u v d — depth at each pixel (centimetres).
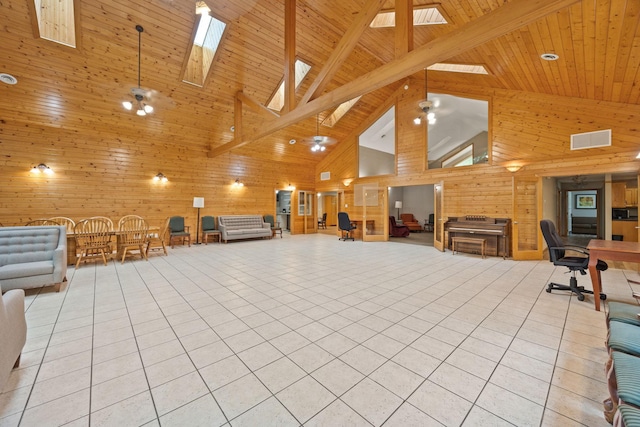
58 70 487
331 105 384
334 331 256
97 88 539
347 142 1009
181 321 279
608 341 162
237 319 283
